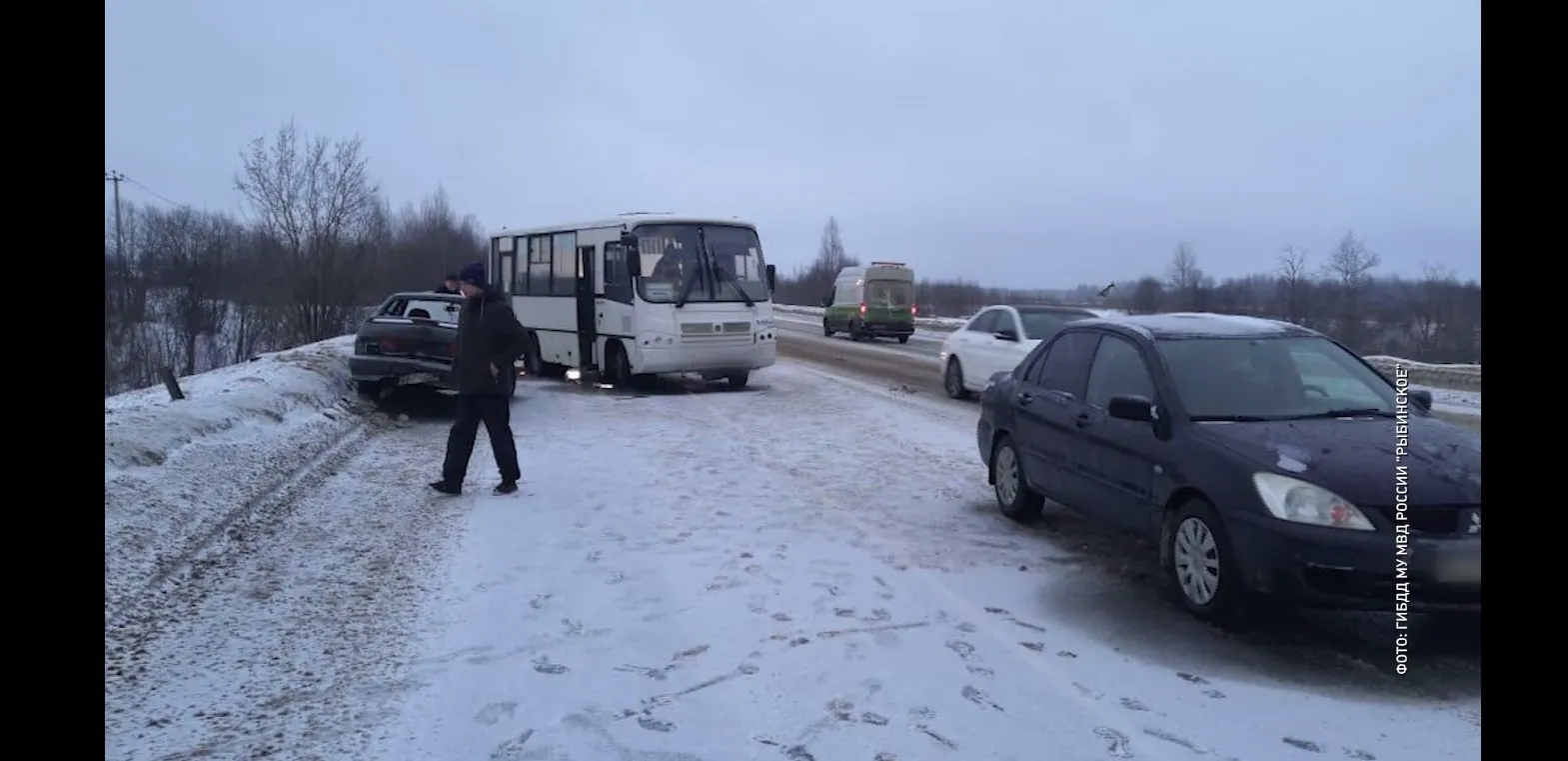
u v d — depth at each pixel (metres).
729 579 6.39
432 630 5.51
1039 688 4.75
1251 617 5.71
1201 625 5.62
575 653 5.18
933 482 9.48
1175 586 5.86
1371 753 4.13
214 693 4.68
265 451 10.07
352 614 5.78
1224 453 5.59
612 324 17.33
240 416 10.91
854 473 9.91
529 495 8.92
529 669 4.97
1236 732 4.31
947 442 11.85
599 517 8.06
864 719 4.42
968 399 16.77
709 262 17.02
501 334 8.86
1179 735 4.28
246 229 34.75
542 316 19.98
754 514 8.16
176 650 5.19
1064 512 8.28
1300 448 5.48
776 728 4.34
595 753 4.11
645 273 16.64
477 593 6.14
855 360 25.33
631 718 4.43
